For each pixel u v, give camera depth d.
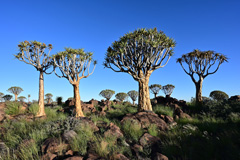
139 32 10.89
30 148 4.35
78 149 4.57
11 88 23.86
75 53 10.75
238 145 5.11
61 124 6.57
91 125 6.67
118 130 6.50
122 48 11.04
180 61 15.59
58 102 17.89
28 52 10.75
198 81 14.31
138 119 8.44
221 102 12.00
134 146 5.25
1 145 4.87
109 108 13.85
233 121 7.75
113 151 4.54
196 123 8.36
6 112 10.11
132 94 21.39
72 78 10.93
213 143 5.44
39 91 11.00
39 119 8.89
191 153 4.86
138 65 11.22
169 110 11.82
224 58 13.30
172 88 19.16
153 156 4.62
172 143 5.59
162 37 10.96
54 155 4.09
